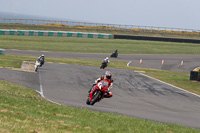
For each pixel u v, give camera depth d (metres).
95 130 29.77
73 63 133.38
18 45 194.88
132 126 34.97
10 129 24.44
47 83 79.62
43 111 38.56
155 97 70.69
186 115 53.78
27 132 24.47
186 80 102.00
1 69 95.94
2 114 31.20
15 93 56.97
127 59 176.12
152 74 111.94
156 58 187.00
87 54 183.00
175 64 170.12
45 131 25.72
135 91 76.62
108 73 41.59
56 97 62.91
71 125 30.73
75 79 89.56
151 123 38.81
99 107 54.38
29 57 145.12
